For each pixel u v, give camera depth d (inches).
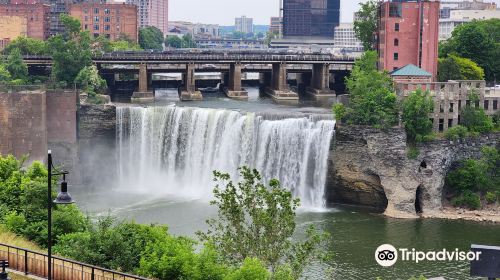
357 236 4121.6
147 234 2539.4
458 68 6220.5
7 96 5039.4
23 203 2829.7
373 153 4768.7
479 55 6633.9
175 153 5369.1
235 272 2112.5
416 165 4704.7
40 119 5103.3
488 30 7529.5
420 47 6102.4
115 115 5418.3
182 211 4576.8
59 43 6181.1
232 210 2356.1
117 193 5157.5
